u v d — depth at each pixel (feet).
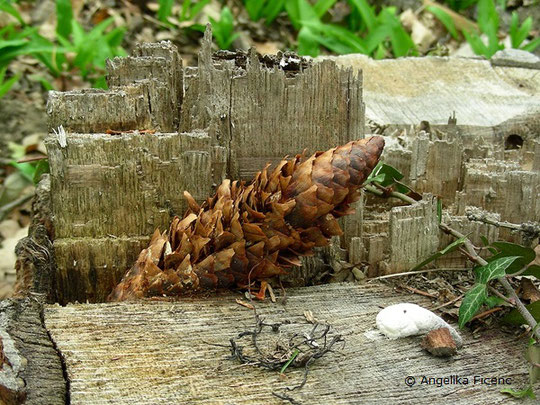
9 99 3.10
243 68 1.86
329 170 1.70
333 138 1.83
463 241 1.79
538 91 2.45
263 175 1.73
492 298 1.72
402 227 1.82
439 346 1.63
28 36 3.17
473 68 2.52
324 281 1.86
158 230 1.76
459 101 2.39
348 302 1.76
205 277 1.72
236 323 1.67
